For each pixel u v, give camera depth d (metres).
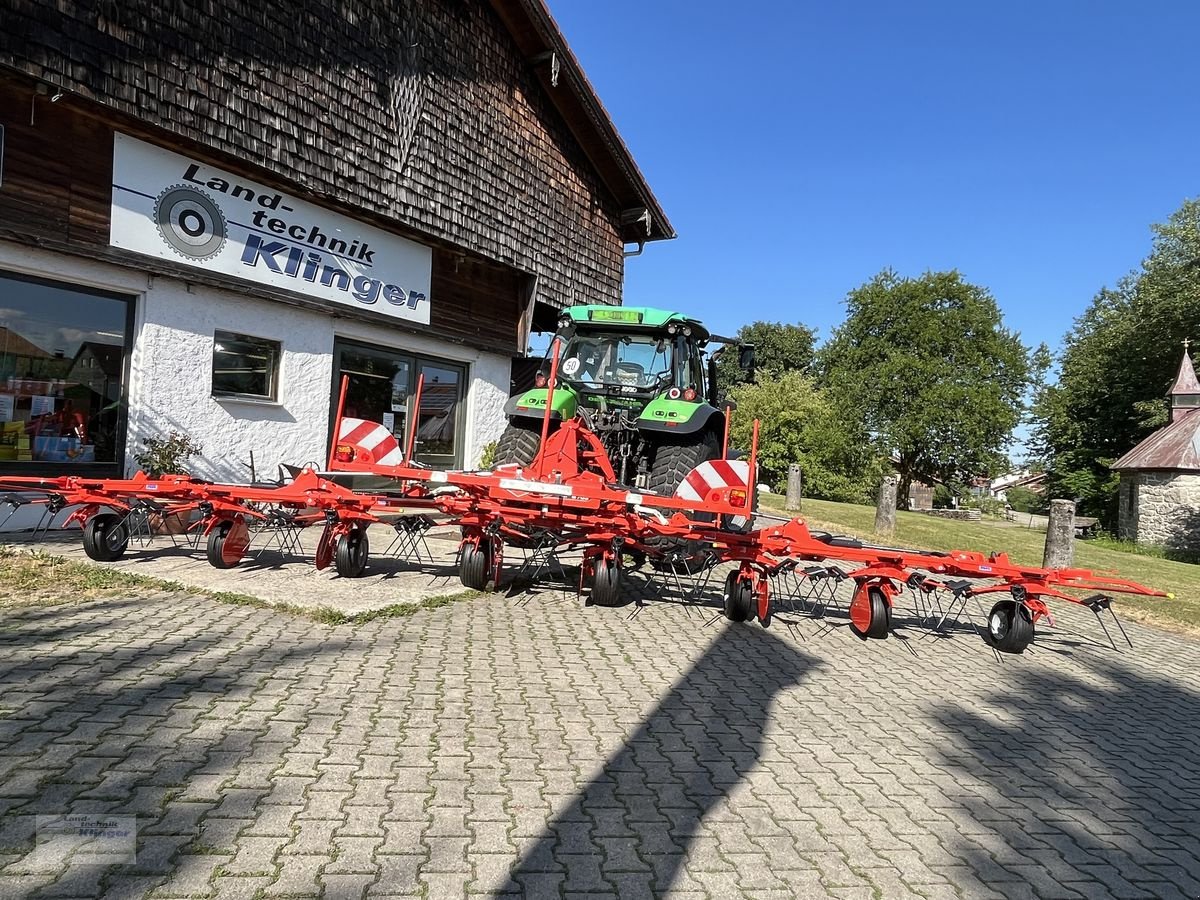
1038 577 6.14
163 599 5.52
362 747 3.38
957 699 4.87
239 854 2.50
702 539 5.93
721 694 4.54
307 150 9.62
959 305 42.53
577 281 14.78
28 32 6.85
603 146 14.55
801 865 2.74
